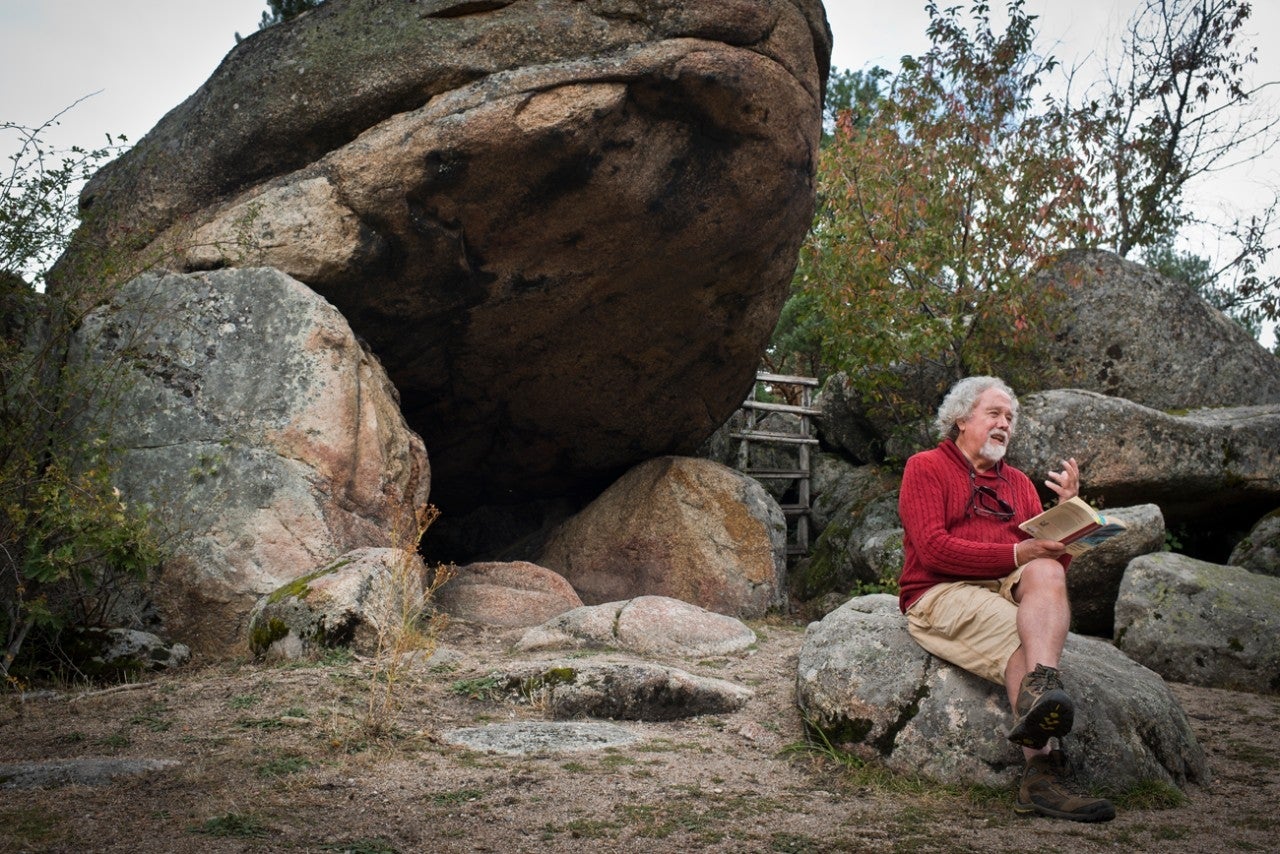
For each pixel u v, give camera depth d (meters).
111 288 7.60
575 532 11.05
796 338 15.06
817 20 9.09
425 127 7.94
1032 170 11.47
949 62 11.85
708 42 8.15
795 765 4.34
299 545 7.00
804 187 9.40
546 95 7.91
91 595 6.68
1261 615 7.03
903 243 11.20
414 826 3.34
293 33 8.51
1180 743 4.29
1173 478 10.10
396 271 8.49
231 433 7.23
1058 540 3.84
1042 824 3.60
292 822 3.31
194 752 4.10
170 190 8.62
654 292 9.54
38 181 6.70
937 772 4.09
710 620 7.21
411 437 8.38
